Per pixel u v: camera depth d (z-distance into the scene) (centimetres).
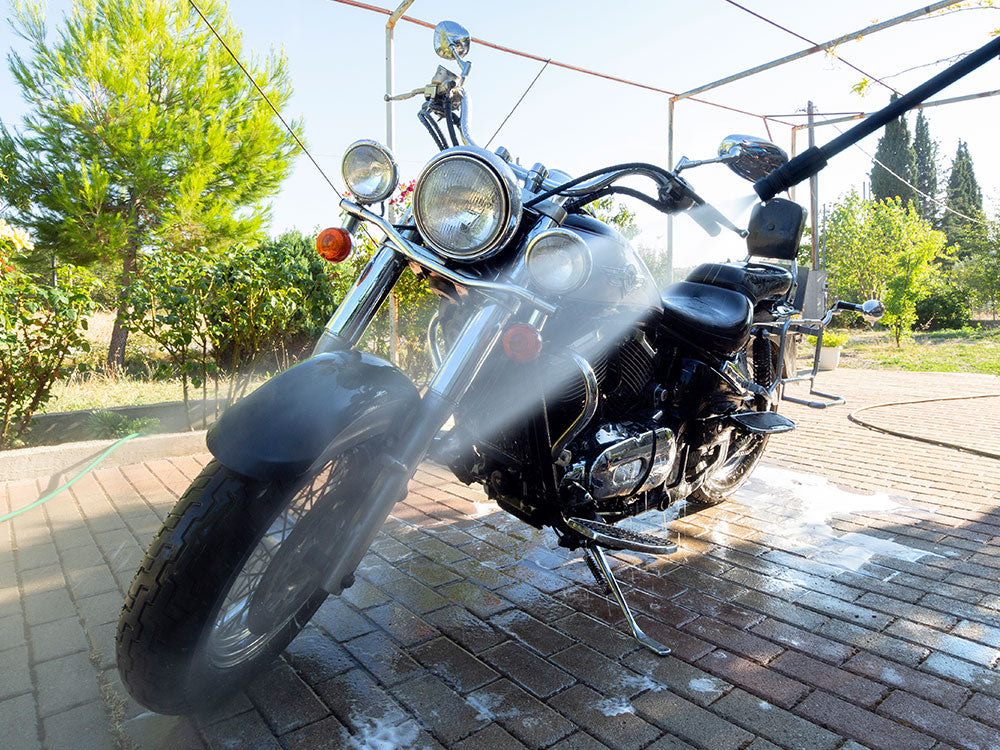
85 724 192
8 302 476
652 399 267
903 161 4147
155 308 533
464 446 235
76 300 500
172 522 170
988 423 631
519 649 237
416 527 352
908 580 296
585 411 219
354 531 186
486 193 181
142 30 1038
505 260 206
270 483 170
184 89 1111
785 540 342
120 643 170
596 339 232
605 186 212
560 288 186
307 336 684
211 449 171
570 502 238
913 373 1009
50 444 520
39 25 1008
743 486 433
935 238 1689
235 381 568
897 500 406
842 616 264
